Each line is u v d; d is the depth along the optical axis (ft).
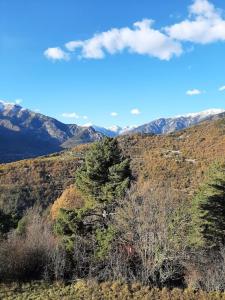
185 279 75.10
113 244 78.95
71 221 91.15
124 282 65.98
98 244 83.87
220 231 101.35
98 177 97.45
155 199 83.35
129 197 84.53
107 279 69.31
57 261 72.59
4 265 70.54
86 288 64.03
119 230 80.23
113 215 88.53
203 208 100.63
